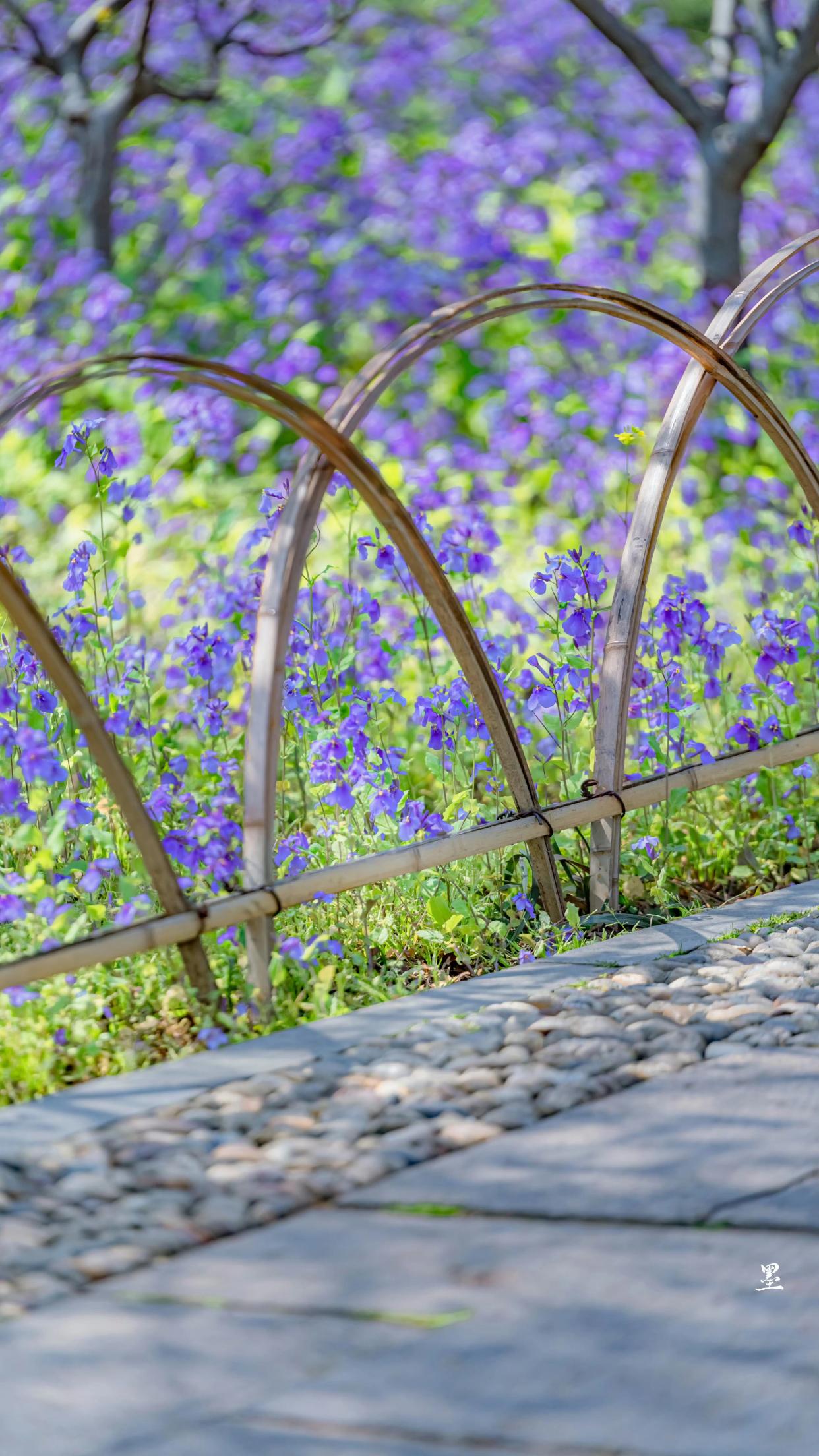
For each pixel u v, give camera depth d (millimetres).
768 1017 3021
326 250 9828
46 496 7379
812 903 4012
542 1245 2037
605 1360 1725
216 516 6602
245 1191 2281
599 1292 1890
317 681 4410
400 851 3512
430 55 13398
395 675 4902
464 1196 2227
